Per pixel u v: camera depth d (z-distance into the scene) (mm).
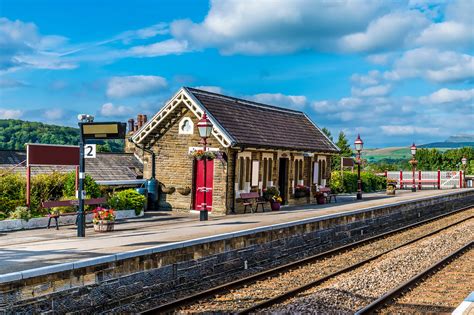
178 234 15852
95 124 15906
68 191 20672
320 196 29234
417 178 49312
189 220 20828
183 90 23453
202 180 23734
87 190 20828
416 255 17594
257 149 24469
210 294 12117
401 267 15508
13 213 18359
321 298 11594
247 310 10586
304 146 28172
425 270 14578
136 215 22297
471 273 14961
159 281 12453
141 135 24984
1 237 15883
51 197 20641
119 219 21312
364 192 42281
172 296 12484
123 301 11461
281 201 25781
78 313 10438
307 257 17625
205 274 14000
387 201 31156
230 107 25516
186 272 13312
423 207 32438
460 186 48500
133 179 26141
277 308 10984
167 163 24719
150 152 25062
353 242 22344
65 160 20062
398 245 20406
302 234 18984
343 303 11367
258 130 25594
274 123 28094
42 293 9789
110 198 22188
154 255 12312
